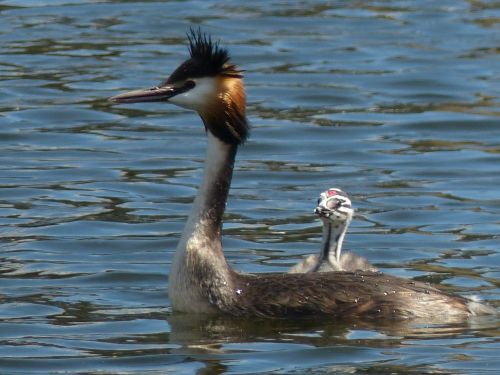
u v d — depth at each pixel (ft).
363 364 38.24
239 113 44.04
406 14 95.91
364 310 42.29
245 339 40.78
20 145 66.95
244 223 55.06
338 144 68.54
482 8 97.60
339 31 91.15
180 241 43.98
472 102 76.48
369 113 74.28
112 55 83.35
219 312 43.11
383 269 49.01
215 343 40.37
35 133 68.90
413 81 80.07
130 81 77.61
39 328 41.96
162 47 85.51
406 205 58.08
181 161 64.95
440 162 65.51
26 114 71.92
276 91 77.92
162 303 45.06
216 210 43.86
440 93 78.18
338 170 63.98
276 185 61.36
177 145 67.51
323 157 66.39
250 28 90.89
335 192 47.70
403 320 42.11
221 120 43.86
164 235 53.11
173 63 81.66
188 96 43.75
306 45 87.40
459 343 40.04
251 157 66.28
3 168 62.90
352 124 71.97
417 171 63.93
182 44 86.28
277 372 37.70
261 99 76.43
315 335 41.01
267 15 94.22
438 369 37.73
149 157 65.41
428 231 54.34
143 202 57.93
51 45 85.40
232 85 43.88
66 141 67.82
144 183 60.90
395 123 72.49
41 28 89.30
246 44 87.04
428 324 41.93
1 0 97.19
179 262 43.70
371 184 61.67
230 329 41.83
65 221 54.60
